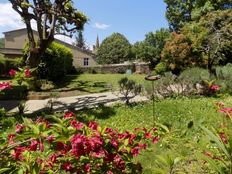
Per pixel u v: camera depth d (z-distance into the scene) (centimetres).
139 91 1381
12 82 373
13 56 4425
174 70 2173
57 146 241
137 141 303
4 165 254
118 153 263
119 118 1052
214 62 2025
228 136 287
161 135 324
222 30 1919
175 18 4016
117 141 260
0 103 1545
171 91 1468
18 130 264
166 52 2159
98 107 1293
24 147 259
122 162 269
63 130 226
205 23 1998
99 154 251
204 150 292
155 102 1271
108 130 269
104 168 266
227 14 1930
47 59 2200
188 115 994
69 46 5019
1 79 2877
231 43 1927
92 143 236
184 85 1512
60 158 258
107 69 4281
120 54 6228
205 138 292
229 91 1404
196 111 1044
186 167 474
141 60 4209
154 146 542
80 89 2048
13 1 1838
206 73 1442
